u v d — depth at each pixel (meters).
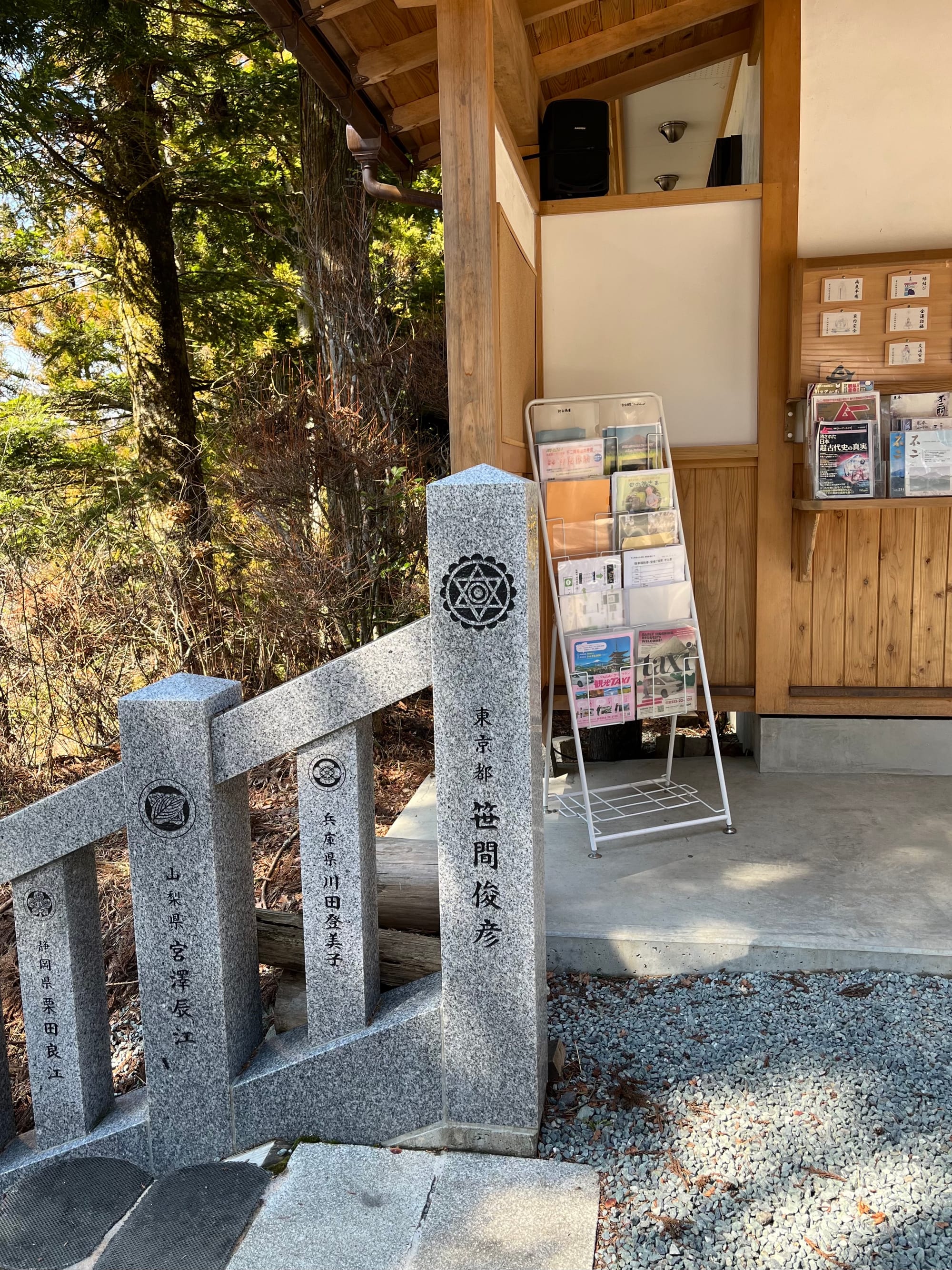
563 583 3.53
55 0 5.16
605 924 2.92
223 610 5.65
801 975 2.77
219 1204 2.07
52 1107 2.46
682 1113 2.24
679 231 4.20
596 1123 2.23
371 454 5.17
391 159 4.75
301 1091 2.26
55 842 2.30
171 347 7.39
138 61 5.90
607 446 3.79
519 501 2.00
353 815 2.20
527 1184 2.06
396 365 5.79
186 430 7.38
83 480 7.66
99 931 2.49
